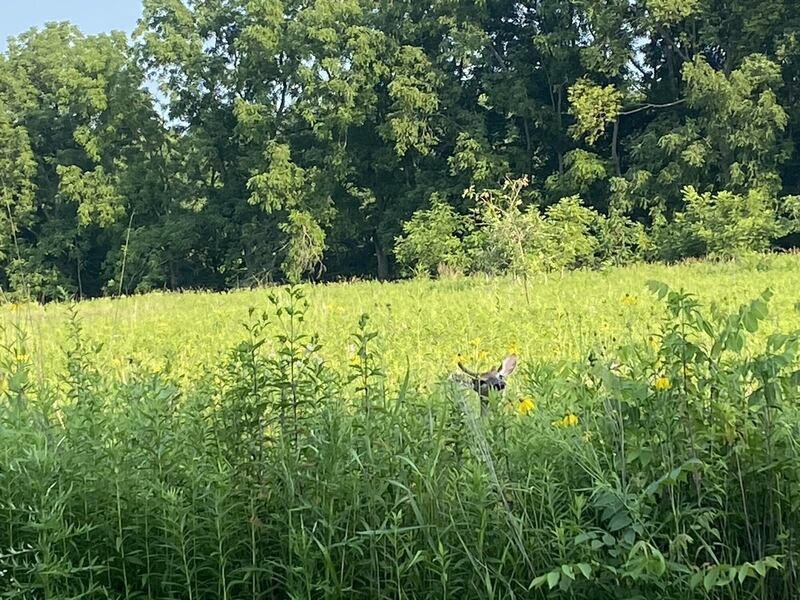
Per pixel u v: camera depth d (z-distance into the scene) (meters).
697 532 3.78
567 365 5.18
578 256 26.22
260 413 4.18
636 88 37.00
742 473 3.90
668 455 3.90
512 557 3.76
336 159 39.25
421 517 3.77
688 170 32.38
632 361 4.38
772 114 31.11
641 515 3.74
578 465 4.11
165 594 3.86
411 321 12.64
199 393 4.67
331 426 4.09
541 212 36.22
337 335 10.85
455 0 38.69
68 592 3.67
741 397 3.99
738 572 3.43
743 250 25.38
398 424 4.23
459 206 37.69
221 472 3.87
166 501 3.85
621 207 33.16
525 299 15.62
